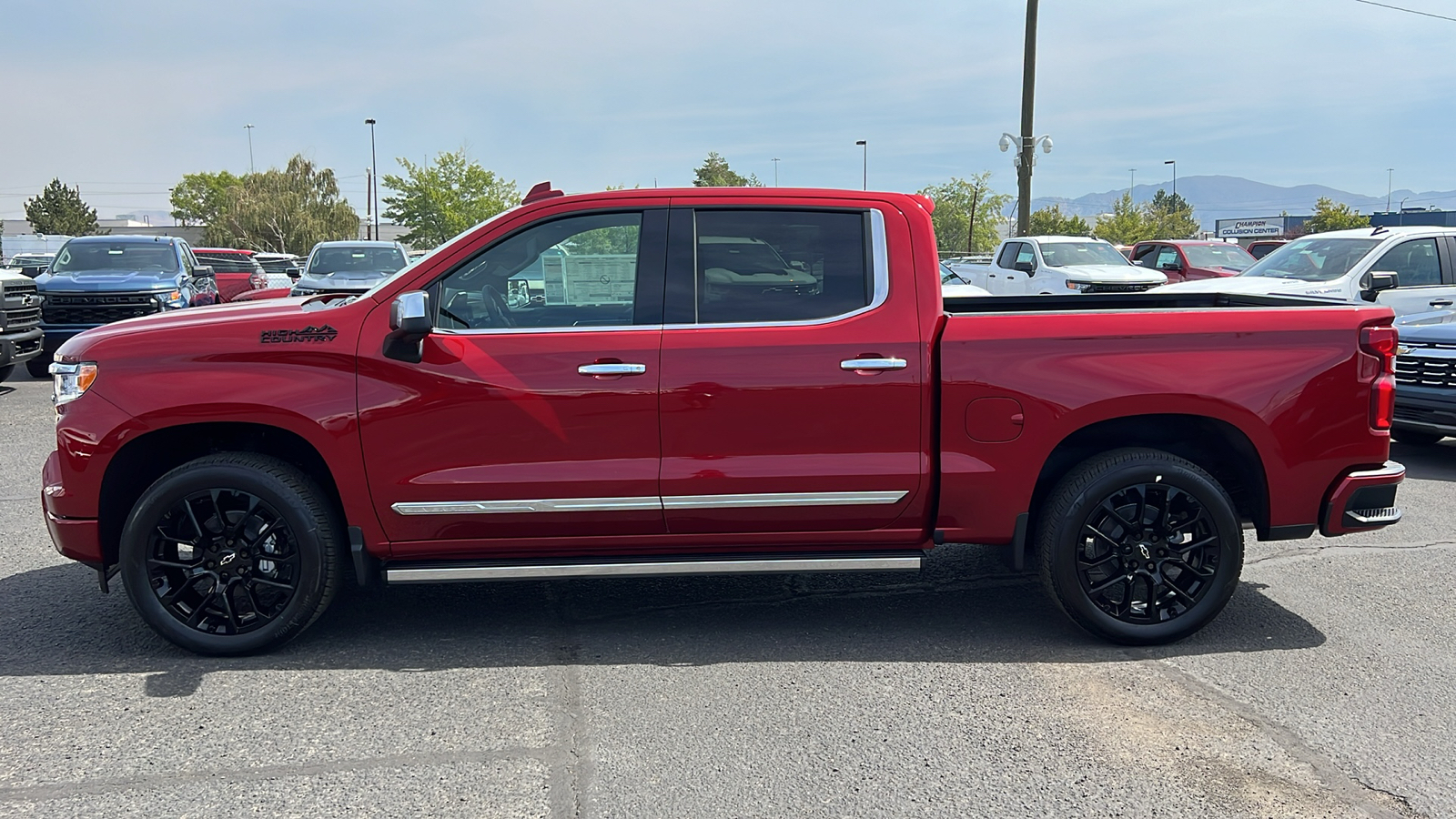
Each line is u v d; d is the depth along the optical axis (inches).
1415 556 226.2
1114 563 173.5
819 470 167.5
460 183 2529.5
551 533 169.8
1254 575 213.8
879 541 175.3
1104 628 172.1
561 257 169.5
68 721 146.1
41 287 531.2
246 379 163.3
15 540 237.3
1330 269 451.8
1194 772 131.8
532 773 131.4
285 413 162.6
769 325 168.2
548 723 145.7
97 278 545.3
